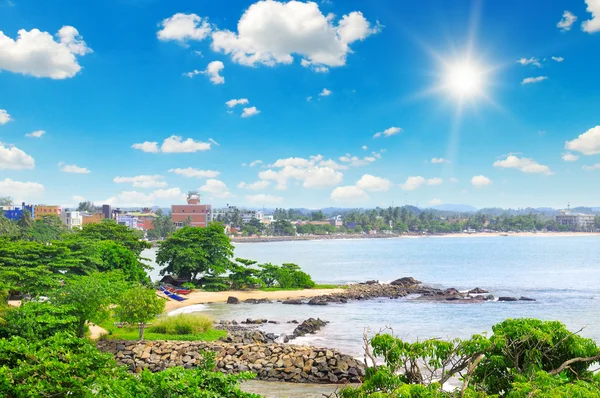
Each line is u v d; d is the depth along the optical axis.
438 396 13.19
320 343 46.78
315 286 92.44
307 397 30.81
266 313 66.06
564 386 12.67
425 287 92.94
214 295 81.06
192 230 94.06
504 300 76.12
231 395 14.66
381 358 39.03
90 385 15.66
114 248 79.94
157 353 38.78
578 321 58.91
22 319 31.00
